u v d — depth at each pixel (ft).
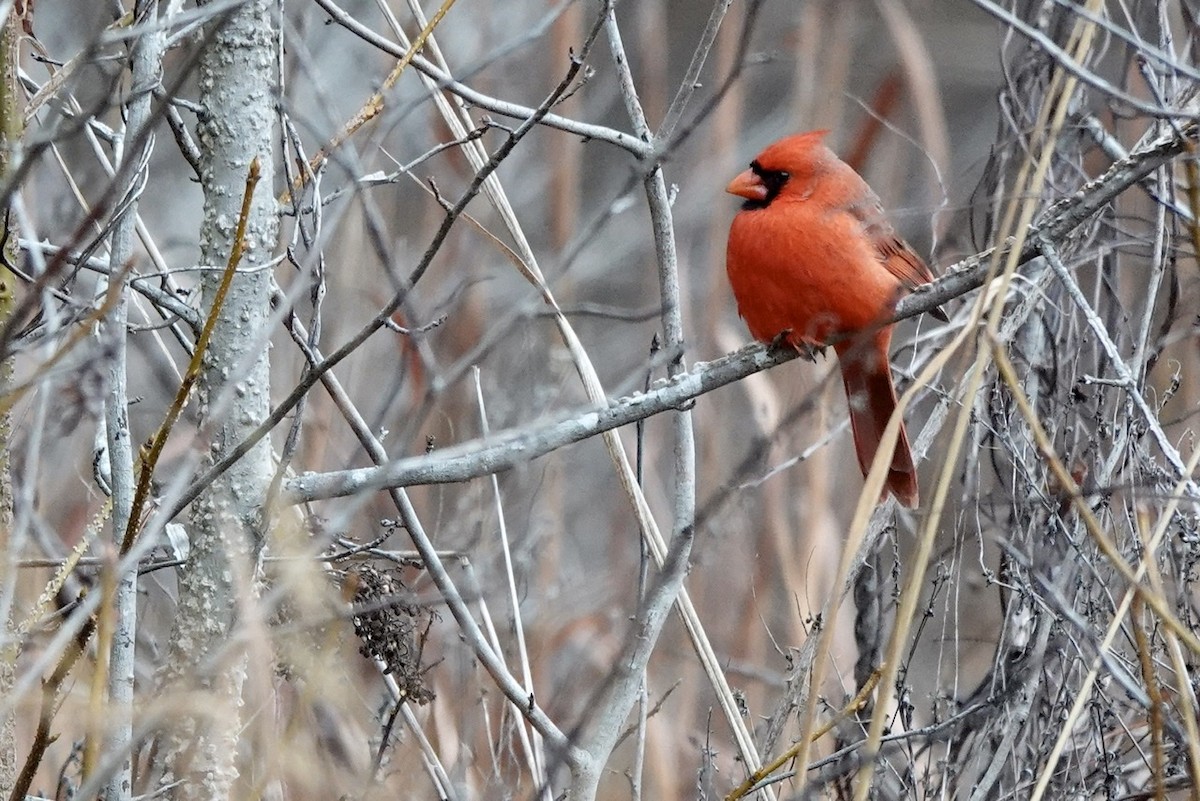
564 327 25.20
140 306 26.27
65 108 22.22
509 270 44.52
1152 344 27.20
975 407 26.07
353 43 45.11
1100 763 24.68
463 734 27.78
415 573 31.17
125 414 19.69
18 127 19.13
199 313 21.40
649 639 23.47
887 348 26.81
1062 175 27.99
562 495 39.70
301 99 40.63
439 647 29.50
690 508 24.26
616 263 54.24
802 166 26.50
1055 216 20.68
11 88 19.08
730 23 42.88
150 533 15.53
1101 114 28.45
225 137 21.15
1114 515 25.50
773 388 37.19
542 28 19.67
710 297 40.78
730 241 27.09
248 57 21.13
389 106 24.93
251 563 20.07
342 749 22.54
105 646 14.42
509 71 48.62
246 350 21.07
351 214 35.58
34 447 17.83
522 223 49.21
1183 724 22.61
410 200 43.52
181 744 20.01
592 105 55.93
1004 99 27.45
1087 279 28.35
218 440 20.85
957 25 53.36
